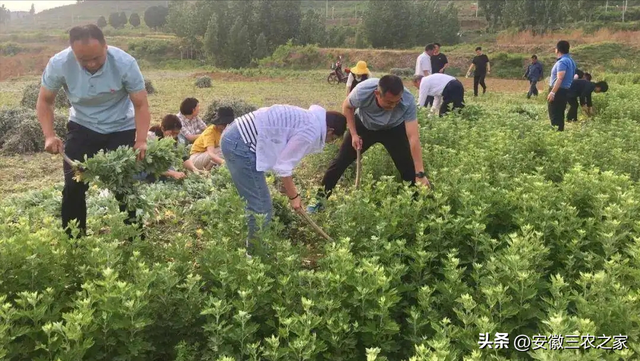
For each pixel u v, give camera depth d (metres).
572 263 4.04
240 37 48.62
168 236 5.41
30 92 16.73
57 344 3.02
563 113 11.02
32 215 5.13
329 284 3.63
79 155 4.85
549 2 51.53
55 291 3.61
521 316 3.47
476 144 8.00
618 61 34.81
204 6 54.81
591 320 3.29
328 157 8.52
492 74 36.25
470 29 69.12
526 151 7.95
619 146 7.95
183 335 3.56
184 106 9.25
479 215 4.49
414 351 3.46
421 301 3.57
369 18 54.31
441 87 10.44
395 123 6.18
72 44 4.31
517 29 51.00
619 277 3.86
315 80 33.75
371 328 3.31
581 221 4.43
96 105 4.76
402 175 6.74
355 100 6.10
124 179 4.46
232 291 3.61
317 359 3.36
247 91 24.62
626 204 4.53
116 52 4.59
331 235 5.14
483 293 3.70
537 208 4.62
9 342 3.02
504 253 4.05
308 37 54.09
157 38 69.06
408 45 54.62
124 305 3.13
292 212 5.80
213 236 4.59
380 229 4.30
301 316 3.25
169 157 4.67
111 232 4.25
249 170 4.80
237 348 3.38
